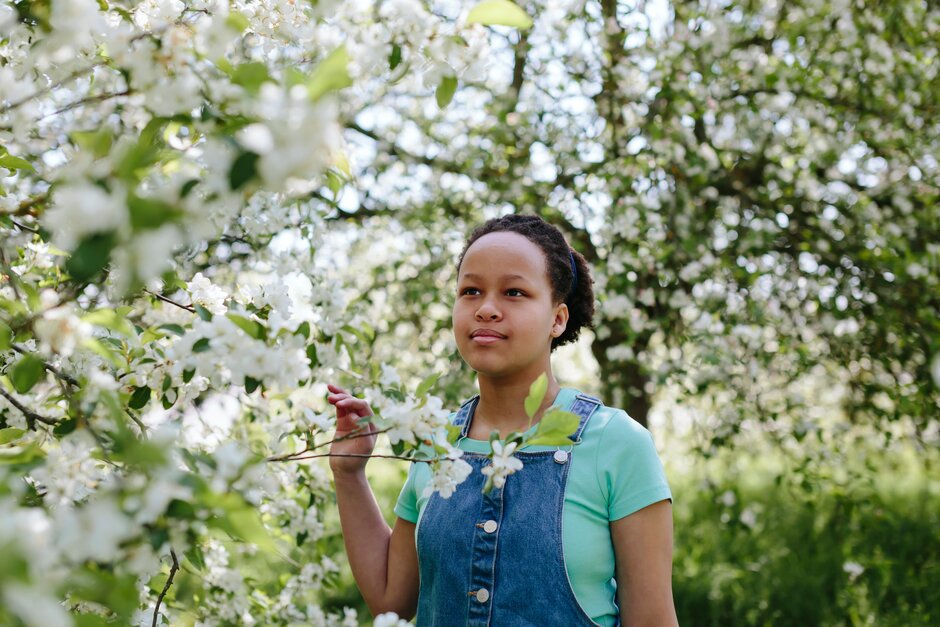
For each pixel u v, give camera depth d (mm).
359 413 1497
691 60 4031
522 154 4320
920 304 3988
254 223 1433
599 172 3879
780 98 4129
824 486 4465
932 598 3742
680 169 3969
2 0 1290
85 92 1440
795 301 4312
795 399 3893
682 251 3830
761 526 4863
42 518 774
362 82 1257
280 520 2443
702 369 3686
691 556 4426
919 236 4141
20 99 1235
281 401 1999
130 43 1106
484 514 1354
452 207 4363
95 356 1332
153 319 1707
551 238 1496
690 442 4570
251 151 748
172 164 1061
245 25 1088
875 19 4098
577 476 1345
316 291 1438
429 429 1214
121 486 881
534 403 1146
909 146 4066
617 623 1341
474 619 1309
